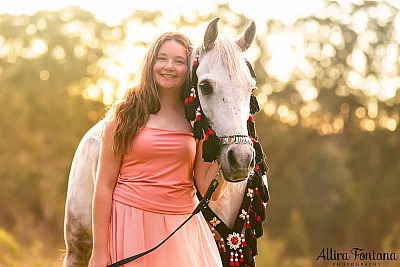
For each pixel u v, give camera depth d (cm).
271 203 2536
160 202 335
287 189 2558
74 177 437
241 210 381
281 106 2891
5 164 2180
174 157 335
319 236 2444
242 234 384
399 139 2734
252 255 383
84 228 432
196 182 354
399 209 2545
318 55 2977
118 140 332
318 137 2848
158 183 334
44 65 2547
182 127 342
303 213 2467
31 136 2269
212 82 331
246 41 351
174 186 337
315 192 2472
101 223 338
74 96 2498
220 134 329
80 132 2359
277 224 2503
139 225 332
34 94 2417
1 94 2317
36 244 953
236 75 332
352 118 2898
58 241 1736
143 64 340
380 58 2938
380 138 2759
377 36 2961
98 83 2605
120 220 335
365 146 2764
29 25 2717
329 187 2462
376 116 2861
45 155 2272
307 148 2784
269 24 2920
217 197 356
